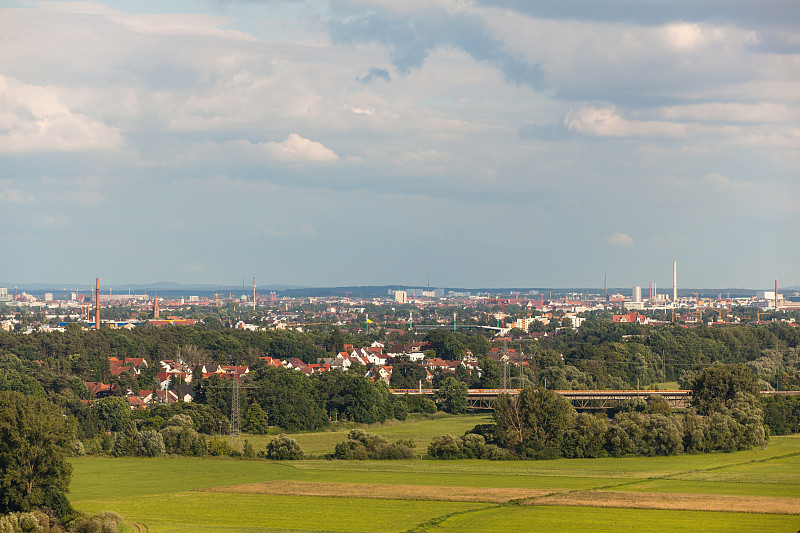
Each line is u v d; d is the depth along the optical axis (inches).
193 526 6633.9
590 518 6870.1
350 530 6530.5
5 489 6515.8
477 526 6648.6
